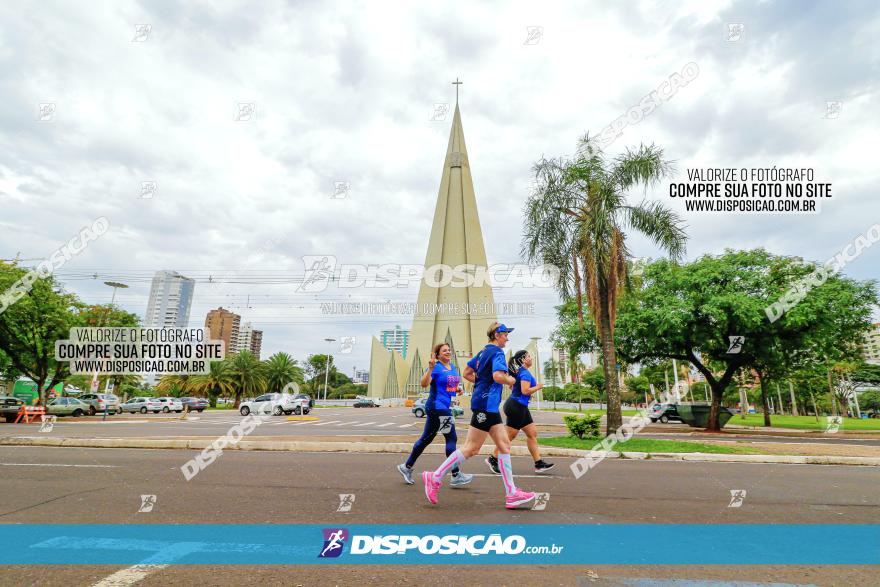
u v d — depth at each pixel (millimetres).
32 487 5762
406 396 86312
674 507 5047
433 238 89875
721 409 22562
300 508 4773
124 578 3014
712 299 17938
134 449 10078
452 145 93875
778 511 4945
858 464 9250
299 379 60000
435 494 4875
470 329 84438
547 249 13883
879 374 48750
